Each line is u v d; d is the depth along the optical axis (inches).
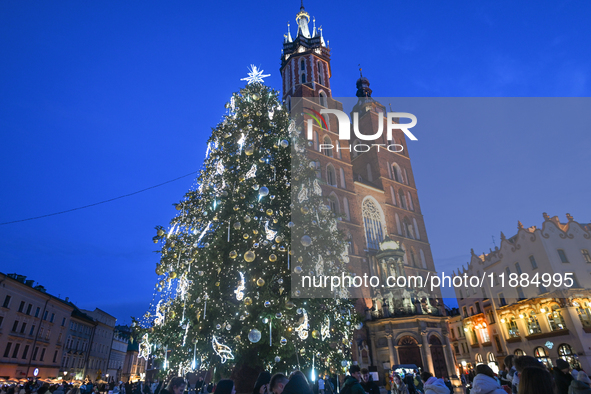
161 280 607.8
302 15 2500.0
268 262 583.5
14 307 1572.3
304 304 550.3
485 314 1790.1
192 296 572.4
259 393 216.4
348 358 647.8
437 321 1352.1
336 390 606.2
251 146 512.1
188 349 560.4
